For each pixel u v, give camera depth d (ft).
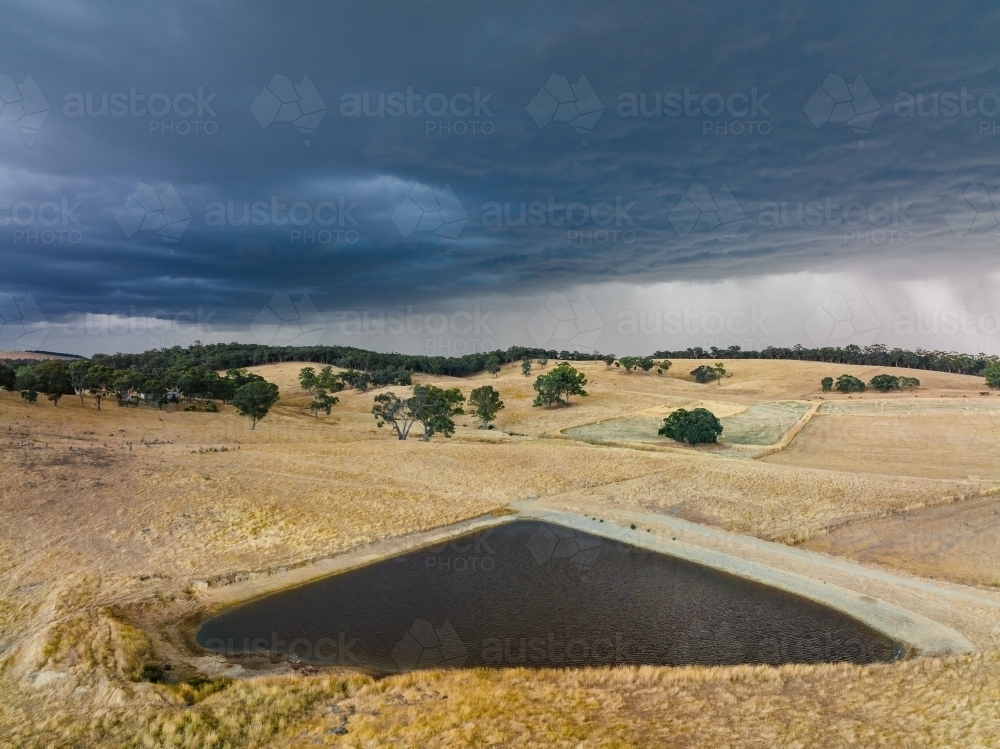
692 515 149.28
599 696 64.85
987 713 54.08
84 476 156.46
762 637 82.38
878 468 211.20
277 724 59.06
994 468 207.92
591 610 92.22
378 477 182.39
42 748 54.03
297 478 173.68
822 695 63.57
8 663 71.82
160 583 101.04
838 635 82.58
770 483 173.37
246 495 150.61
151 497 145.28
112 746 54.70
